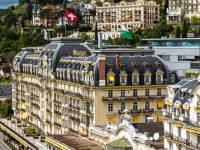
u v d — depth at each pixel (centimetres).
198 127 13912
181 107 14875
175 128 15125
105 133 19075
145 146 16000
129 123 17238
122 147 16500
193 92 14450
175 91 15462
